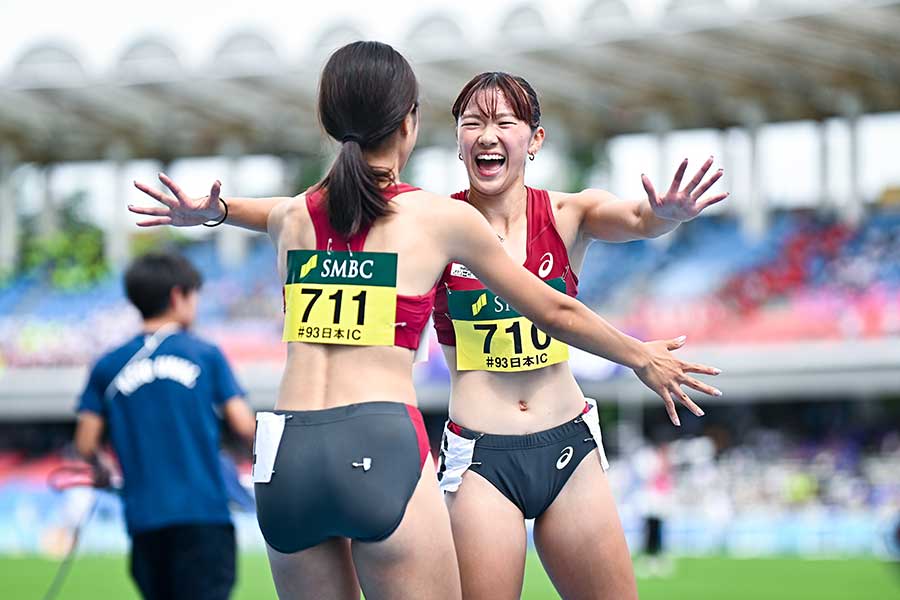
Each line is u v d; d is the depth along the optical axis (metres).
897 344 45.19
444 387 47.00
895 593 23.94
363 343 6.41
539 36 45.22
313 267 6.55
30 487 43.41
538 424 8.20
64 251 60.22
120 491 11.51
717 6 42.06
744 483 43.81
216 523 10.73
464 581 8.04
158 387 10.80
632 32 43.50
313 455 6.29
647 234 8.02
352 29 47.59
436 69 47.38
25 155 60.28
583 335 6.81
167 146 59.41
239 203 7.32
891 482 43.84
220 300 54.97
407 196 6.70
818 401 52.72
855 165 51.06
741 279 49.69
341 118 6.65
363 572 6.44
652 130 53.69
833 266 48.97
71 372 53.50
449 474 8.23
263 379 51.22
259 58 48.50
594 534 8.18
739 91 49.62
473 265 6.75
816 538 39.88
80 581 27.22
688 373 7.08
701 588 25.33
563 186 54.34
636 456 42.75
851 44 43.66
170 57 49.06
